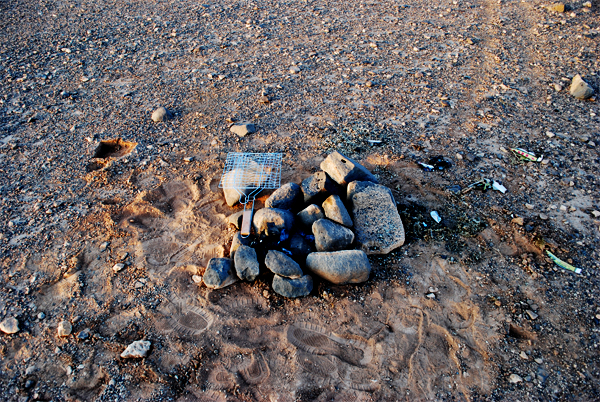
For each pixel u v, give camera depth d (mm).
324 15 4000
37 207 2104
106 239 1964
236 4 4332
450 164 2262
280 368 1574
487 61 3096
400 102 2723
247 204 2082
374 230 1893
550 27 3500
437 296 1742
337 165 2006
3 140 2508
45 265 1871
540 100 2697
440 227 1972
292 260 1765
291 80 2963
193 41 3518
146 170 2293
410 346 1613
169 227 2016
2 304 1748
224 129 2547
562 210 2029
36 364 1601
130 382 1552
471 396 1501
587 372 1542
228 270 1772
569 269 1804
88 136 2520
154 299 1762
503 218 2002
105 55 3318
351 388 1526
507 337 1622
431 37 3439
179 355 1608
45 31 3752
